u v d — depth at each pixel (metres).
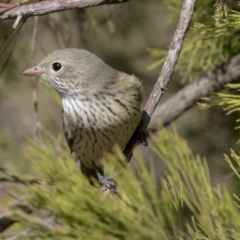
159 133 5.79
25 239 5.40
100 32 14.24
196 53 10.70
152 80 15.15
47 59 10.46
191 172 5.66
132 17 13.99
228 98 7.59
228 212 5.43
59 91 10.35
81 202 5.02
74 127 10.20
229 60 11.17
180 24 8.03
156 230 5.24
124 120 9.73
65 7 8.19
